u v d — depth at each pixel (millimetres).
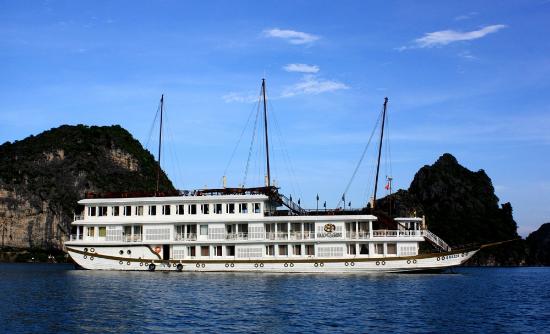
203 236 70438
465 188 196500
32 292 52125
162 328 34531
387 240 67375
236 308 41969
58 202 197875
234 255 69812
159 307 42250
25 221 194500
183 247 70875
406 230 68688
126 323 36031
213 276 65375
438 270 69625
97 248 72750
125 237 71812
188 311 40531
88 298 47062
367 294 50188
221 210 70562
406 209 180250
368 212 73688
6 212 193125
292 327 35062
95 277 64938
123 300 45812
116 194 78750
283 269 68312
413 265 66938
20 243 192625
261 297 47625
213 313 39750
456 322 37844
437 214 190250
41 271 94625
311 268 67812
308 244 68625
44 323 36000
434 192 196625
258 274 67438
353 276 65312
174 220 70625
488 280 76062
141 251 71438
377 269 67312
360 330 34406
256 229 69312
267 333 33312
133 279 62188
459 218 186125
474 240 175500
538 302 50656
